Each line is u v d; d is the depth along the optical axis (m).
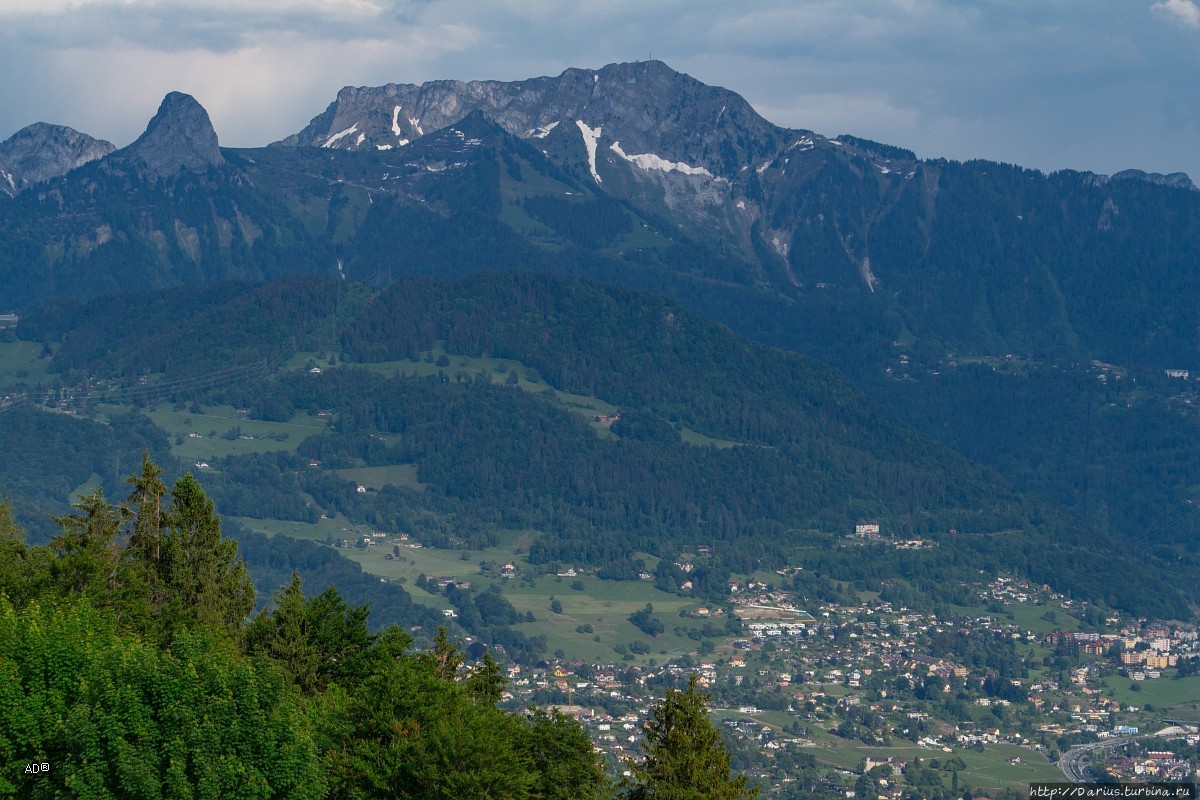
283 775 89.62
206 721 88.56
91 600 117.50
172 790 86.94
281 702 91.88
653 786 104.69
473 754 97.12
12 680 88.50
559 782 111.25
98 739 87.50
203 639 95.31
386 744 99.94
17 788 86.62
